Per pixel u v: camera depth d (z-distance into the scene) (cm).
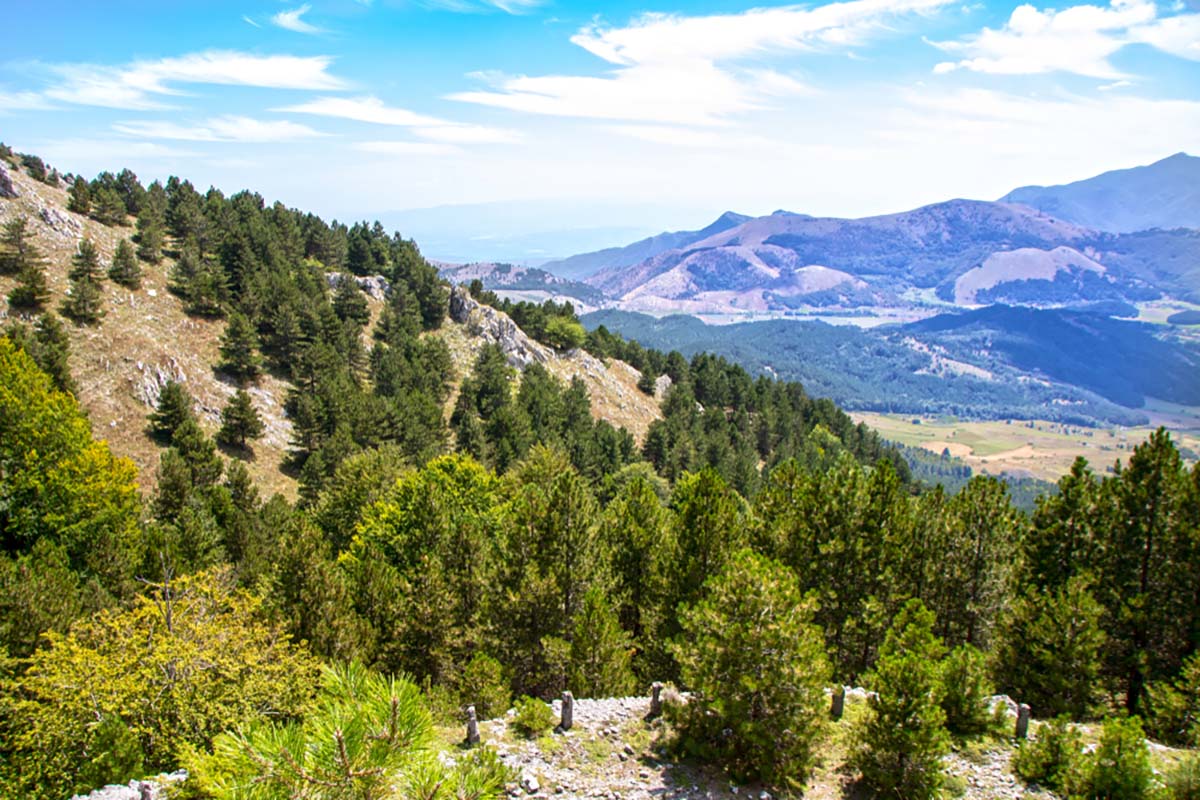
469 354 11694
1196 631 2566
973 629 3027
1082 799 1650
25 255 7988
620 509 3781
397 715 692
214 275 9119
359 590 3316
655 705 2069
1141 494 2708
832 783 1797
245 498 5881
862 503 2994
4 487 4341
